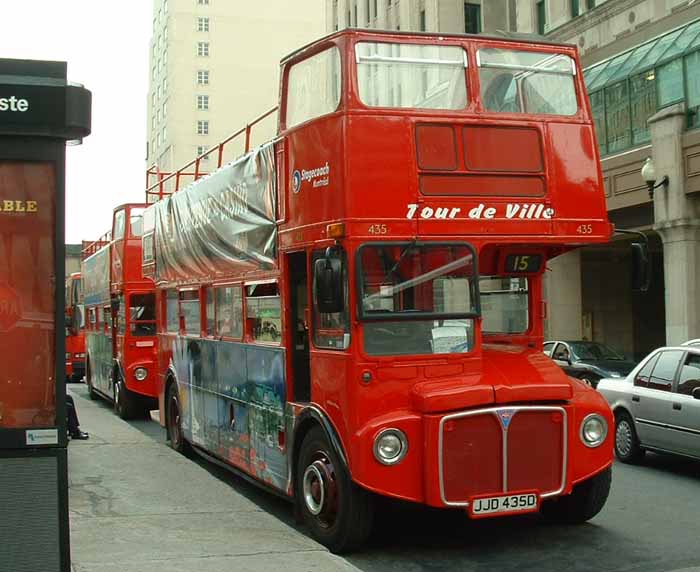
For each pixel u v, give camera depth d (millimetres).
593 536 8289
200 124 95375
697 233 25062
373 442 7309
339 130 7621
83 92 5359
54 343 5328
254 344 9953
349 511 7559
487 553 7738
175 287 13852
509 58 8242
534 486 7559
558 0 32688
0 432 5191
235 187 10523
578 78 8531
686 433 11375
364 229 7516
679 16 26609
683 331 24938
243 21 96688
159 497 9891
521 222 8039
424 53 7926
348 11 50438
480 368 7859
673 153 25109
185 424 13211
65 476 5281
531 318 9008
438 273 7766
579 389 8133
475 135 7945
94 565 6738
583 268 34562
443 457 7305
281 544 7656
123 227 19359
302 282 8992
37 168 5371
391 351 7578
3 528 5172
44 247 5367
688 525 8734
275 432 9273
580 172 8320
